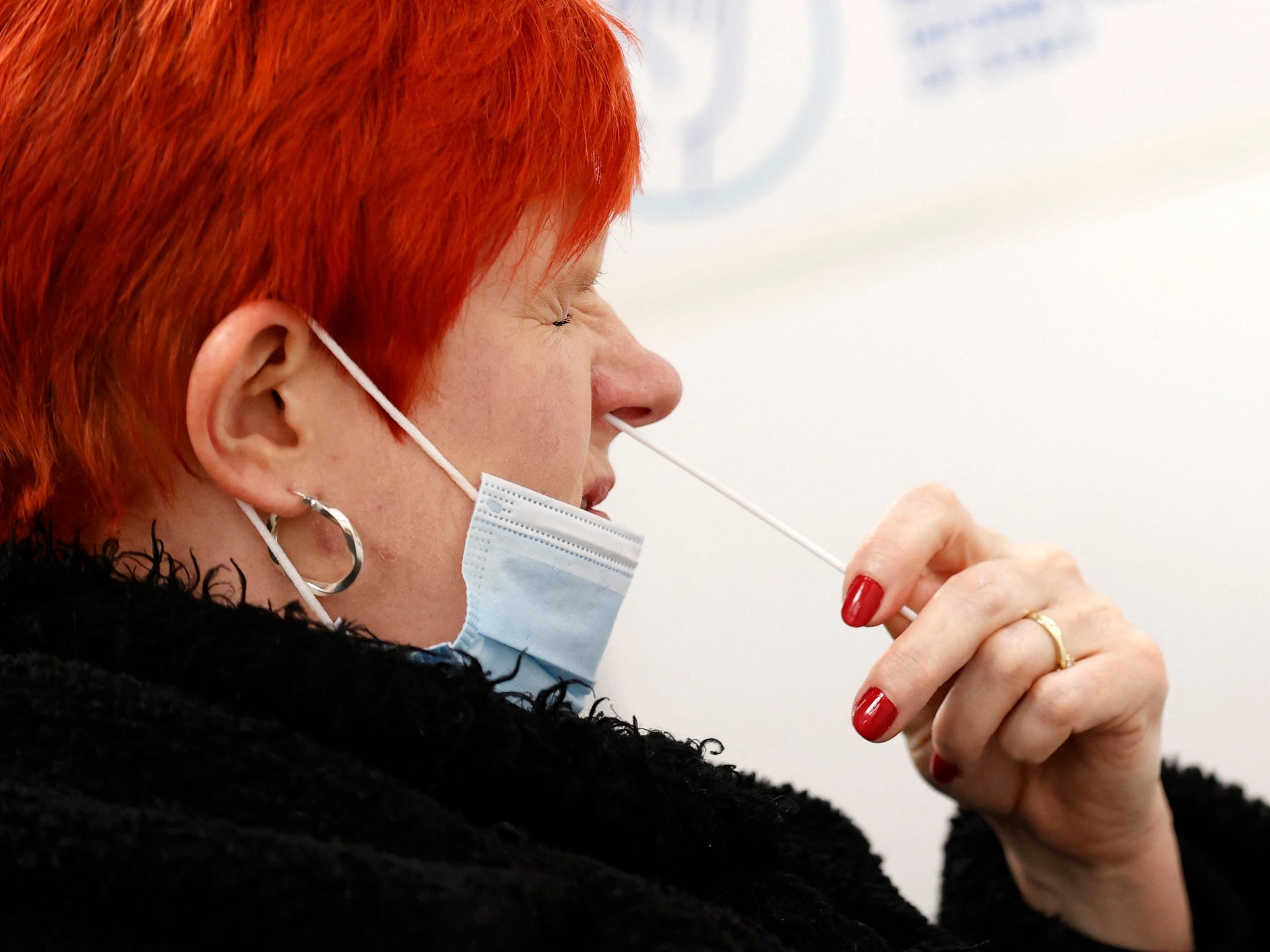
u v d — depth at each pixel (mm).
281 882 399
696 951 450
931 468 1636
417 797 480
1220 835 903
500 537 596
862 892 729
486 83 533
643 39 1508
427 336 542
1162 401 1604
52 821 408
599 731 529
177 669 490
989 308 1616
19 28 508
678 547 1653
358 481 562
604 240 631
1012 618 724
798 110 1568
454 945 398
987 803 827
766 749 1638
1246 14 1534
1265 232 1570
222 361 502
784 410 1642
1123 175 1583
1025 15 1557
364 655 502
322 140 504
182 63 495
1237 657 1597
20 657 483
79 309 508
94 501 545
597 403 700
